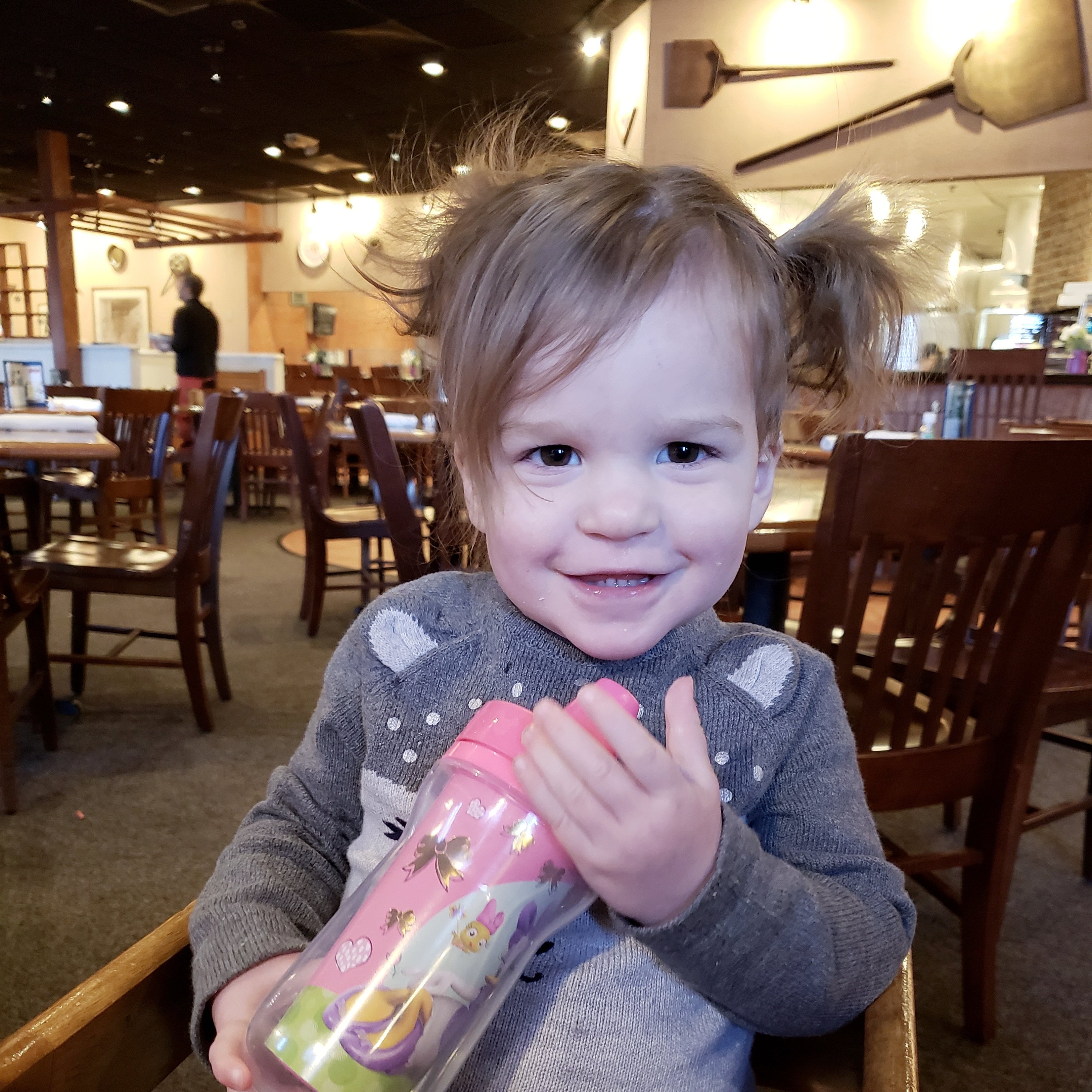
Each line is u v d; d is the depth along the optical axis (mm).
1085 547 1068
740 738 568
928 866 1205
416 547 1925
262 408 5496
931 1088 1195
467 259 536
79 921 1487
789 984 471
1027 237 7285
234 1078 431
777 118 4254
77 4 4938
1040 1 3744
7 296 10586
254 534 5109
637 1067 516
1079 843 1878
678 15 4324
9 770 1833
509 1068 517
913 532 1030
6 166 8938
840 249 622
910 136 4062
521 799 402
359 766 640
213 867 1663
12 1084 421
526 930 399
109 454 1923
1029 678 1147
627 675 571
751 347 501
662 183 530
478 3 4773
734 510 490
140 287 11359
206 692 2324
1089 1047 1284
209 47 5539
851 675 1100
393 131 7324
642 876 409
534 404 475
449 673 603
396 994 378
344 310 10555
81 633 2395
